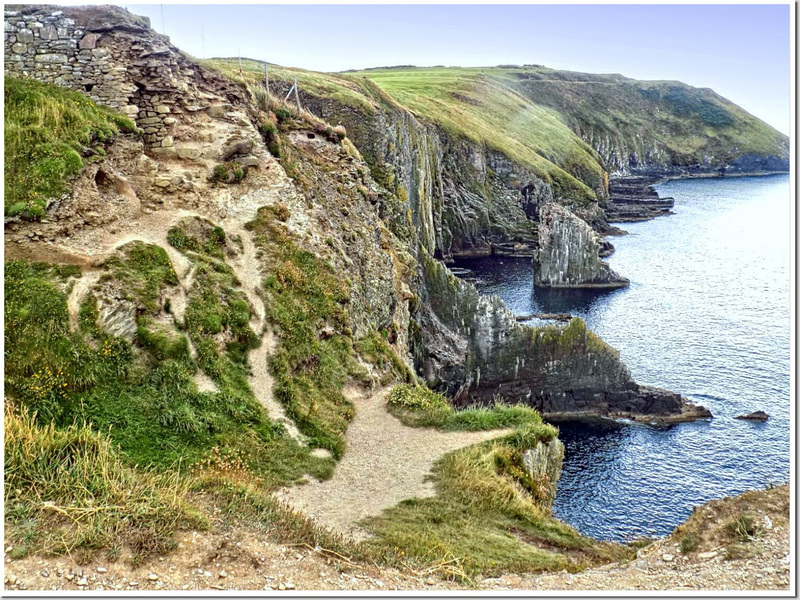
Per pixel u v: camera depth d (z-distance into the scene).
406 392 29.94
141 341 22.77
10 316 20.39
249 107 36.59
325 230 36.09
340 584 14.51
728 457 50.06
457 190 139.88
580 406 57.91
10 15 29.14
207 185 31.52
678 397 57.66
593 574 17.27
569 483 46.41
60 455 16.23
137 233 26.98
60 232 23.84
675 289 101.75
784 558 15.95
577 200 157.38
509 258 135.00
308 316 30.00
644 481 46.62
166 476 18.25
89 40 30.16
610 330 80.62
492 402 57.09
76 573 12.80
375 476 22.97
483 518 21.25
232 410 22.69
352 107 85.88
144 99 31.52
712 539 17.94
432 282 56.50
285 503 19.19
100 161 27.44
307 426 24.42
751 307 90.88
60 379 19.94
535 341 57.22
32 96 27.17
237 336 26.16
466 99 190.12
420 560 16.92
